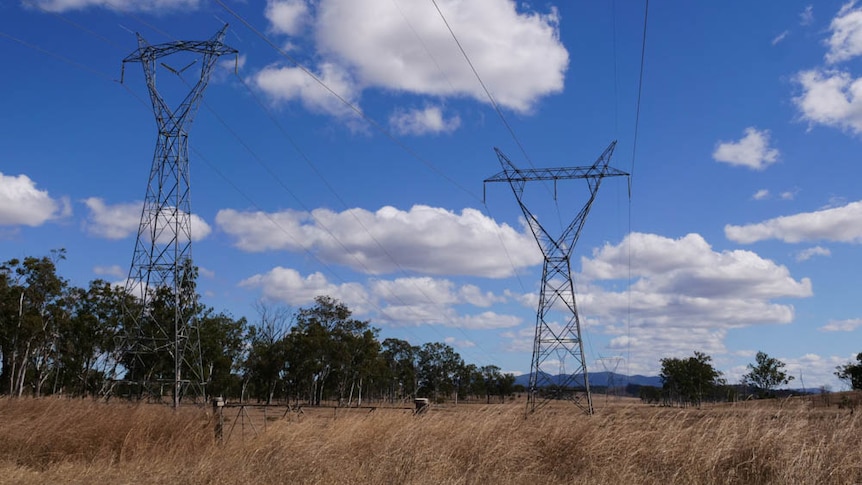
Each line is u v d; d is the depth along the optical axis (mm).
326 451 13812
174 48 50906
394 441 14062
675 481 12500
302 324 91750
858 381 59750
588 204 47938
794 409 14508
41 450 15680
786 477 11906
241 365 88062
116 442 16062
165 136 51312
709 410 15461
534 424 15305
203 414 18094
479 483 12672
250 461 13523
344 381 90875
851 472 12117
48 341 73062
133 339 53594
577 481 12680
